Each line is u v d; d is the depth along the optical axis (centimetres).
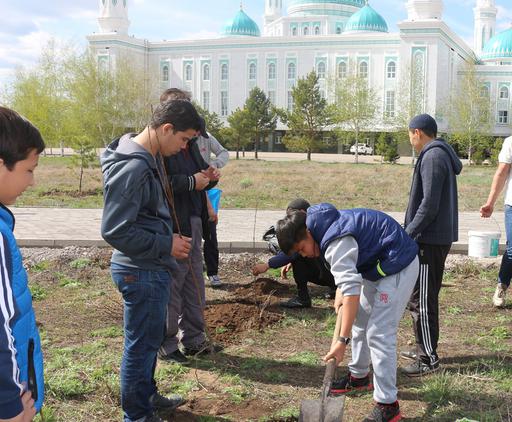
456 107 5506
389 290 373
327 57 7775
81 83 4888
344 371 478
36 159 220
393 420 377
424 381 456
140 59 8562
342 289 345
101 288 725
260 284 731
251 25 9156
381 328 376
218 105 8312
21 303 216
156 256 341
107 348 517
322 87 7812
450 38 7606
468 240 1003
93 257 874
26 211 1406
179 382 451
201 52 8344
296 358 498
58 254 898
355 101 5531
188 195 493
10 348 192
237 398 422
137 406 361
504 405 411
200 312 509
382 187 2294
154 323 354
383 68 7550
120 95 4981
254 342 541
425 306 466
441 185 450
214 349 521
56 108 4934
